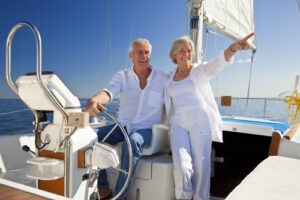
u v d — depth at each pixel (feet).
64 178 4.48
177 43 6.09
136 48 6.26
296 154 5.38
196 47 9.16
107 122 8.88
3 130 58.34
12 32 4.21
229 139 11.07
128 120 6.34
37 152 4.87
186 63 6.11
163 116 7.21
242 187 2.57
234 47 5.29
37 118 4.81
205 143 5.85
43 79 4.42
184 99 5.98
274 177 2.95
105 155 4.52
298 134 6.66
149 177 5.64
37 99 4.43
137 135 5.54
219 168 9.25
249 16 14.39
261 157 10.60
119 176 5.31
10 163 6.07
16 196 2.97
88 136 4.86
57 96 4.39
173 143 5.69
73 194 4.52
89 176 4.87
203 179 5.83
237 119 9.95
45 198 2.94
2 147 5.89
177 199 5.37
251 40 14.75
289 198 2.27
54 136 4.70
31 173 4.72
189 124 5.83
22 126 64.08
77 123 4.16
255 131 8.02
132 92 6.43
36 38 3.88
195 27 9.17
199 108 5.87
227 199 2.23
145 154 5.93
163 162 5.63
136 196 5.79
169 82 6.36
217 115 6.04
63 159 4.60
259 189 2.51
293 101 7.57
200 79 5.81
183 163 5.33
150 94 6.36
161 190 5.50
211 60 5.74
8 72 4.40
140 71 6.46
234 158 10.41
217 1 10.62
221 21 11.08
